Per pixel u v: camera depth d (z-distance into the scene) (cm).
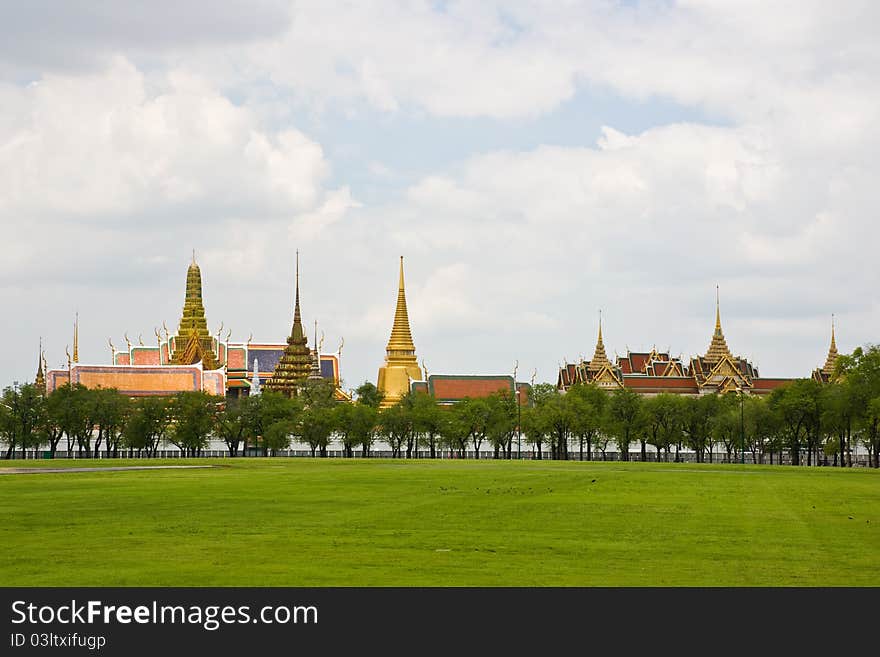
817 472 15050
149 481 11438
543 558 5319
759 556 5409
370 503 8306
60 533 6200
